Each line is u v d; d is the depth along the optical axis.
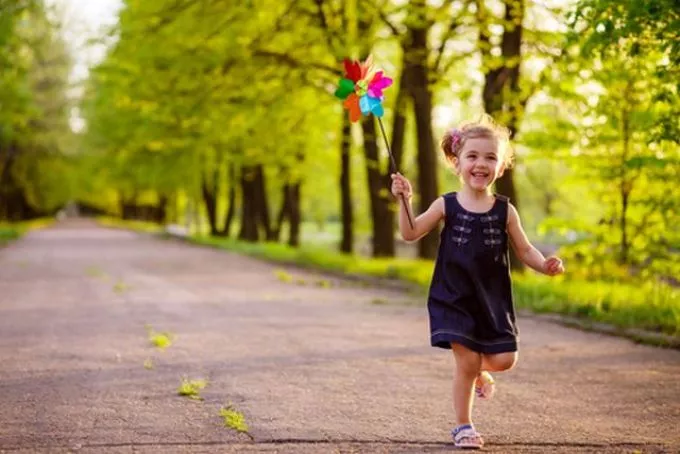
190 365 7.92
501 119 15.39
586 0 8.11
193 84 19.22
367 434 5.40
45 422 5.73
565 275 14.98
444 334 4.90
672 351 8.85
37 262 25.27
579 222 14.84
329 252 27.25
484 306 4.95
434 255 21.14
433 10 16.27
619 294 12.22
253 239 39.50
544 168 44.91
